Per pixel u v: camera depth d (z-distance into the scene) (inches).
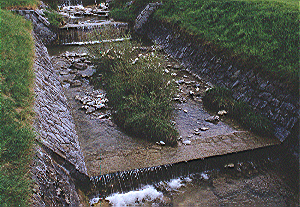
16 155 181.0
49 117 270.7
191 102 384.8
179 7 631.2
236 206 239.1
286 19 426.6
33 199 163.6
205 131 322.3
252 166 280.7
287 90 319.0
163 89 373.4
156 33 621.3
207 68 443.8
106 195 244.5
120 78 410.6
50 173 201.0
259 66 361.1
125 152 283.7
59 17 645.3
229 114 352.2
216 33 471.8
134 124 321.4
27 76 291.3
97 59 486.0
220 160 277.9
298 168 277.6
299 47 360.8
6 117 209.6
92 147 292.2
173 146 294.4
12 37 374.9
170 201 242.2
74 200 210.7
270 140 303.0
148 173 258.1
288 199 247.6
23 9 586.9
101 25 645.3
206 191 253.6
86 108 362.6
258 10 487.5
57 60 511.2
